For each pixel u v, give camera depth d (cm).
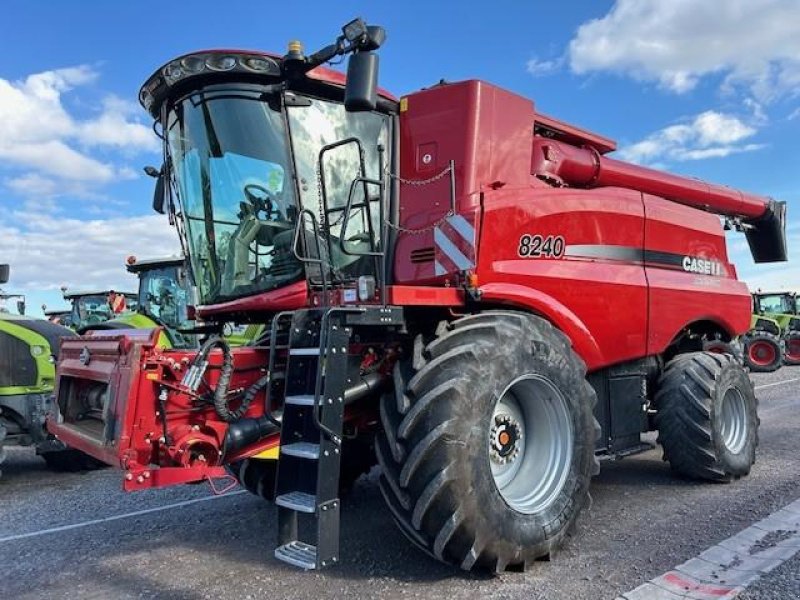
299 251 413
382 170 445
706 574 352
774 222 803
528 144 481
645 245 552
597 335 491
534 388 395
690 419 537
